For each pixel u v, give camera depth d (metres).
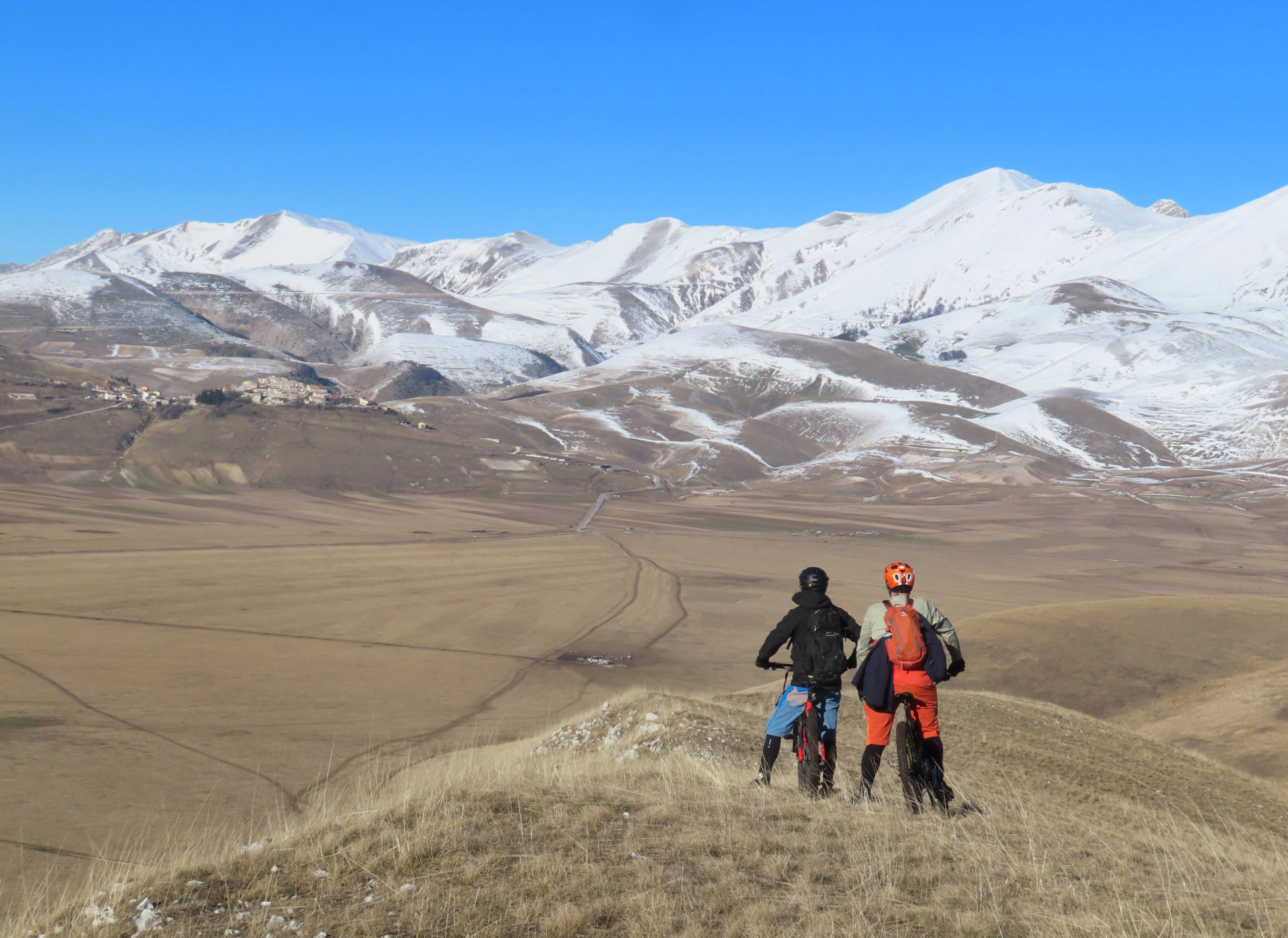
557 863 6.02
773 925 5.25
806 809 7.50
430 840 6.37
